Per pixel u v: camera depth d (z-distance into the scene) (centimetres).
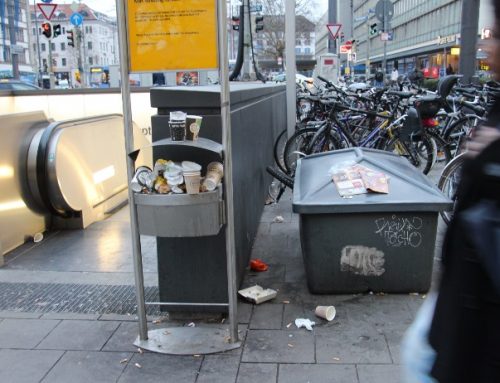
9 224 532
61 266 482
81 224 604
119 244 545
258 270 445
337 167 415
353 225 380
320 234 383
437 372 147
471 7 1352
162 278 362
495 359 136
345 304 380
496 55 138
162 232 310
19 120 560
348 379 290
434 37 5381
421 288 390
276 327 349
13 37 3219
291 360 310
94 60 7531
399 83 1446
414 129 738
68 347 332
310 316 363
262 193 622
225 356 316
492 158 134
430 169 746
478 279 137
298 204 375
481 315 138
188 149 348
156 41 308
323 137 775
